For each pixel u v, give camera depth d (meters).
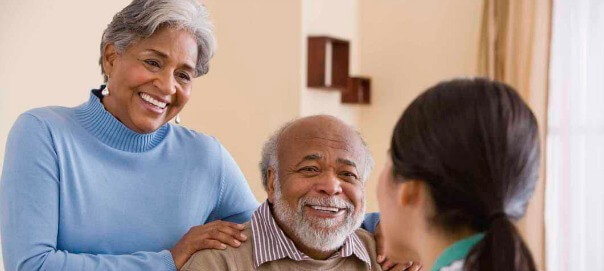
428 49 4.65
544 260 4.20
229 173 2.37
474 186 1.02
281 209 2.13
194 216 2.25
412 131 1.06
